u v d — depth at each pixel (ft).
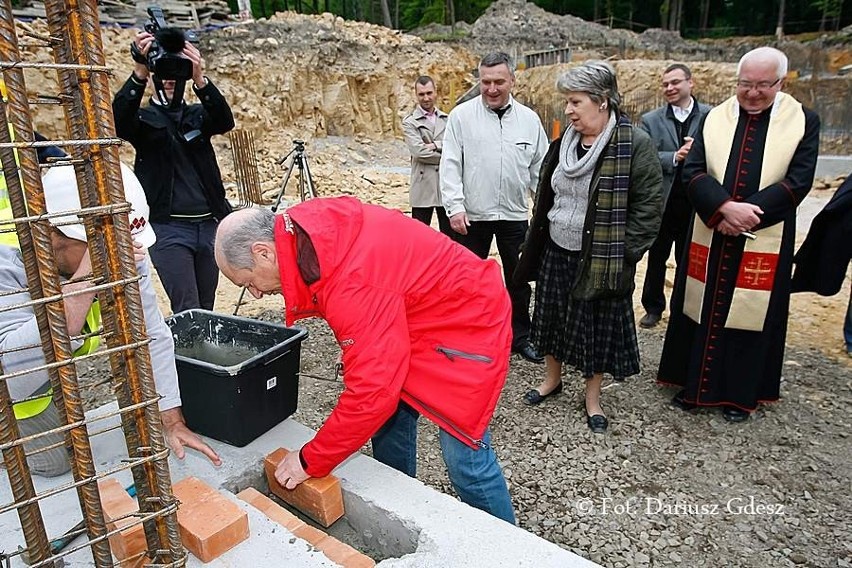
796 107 10.14
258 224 5.89
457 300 6.48
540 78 64.18
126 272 4.10
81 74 3.73
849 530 8.53
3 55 3.45
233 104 48.47
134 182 6.49
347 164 49.44
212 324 8.57
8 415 3.94
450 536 5.92
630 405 11.96
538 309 11.41
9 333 5.50
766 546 8.29
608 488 9.59
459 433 6.78
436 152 17.88
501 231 13.74
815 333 15.74
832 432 10.94
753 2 131.85
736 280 10.54
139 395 4.36
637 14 139.23
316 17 62.54
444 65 66.54
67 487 4.22
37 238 3.71
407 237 6.26
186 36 11.66
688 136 14.37
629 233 9.92
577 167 9.96
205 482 6.72
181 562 4.95
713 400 11.22
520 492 9.56
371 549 6.70
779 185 10.00
